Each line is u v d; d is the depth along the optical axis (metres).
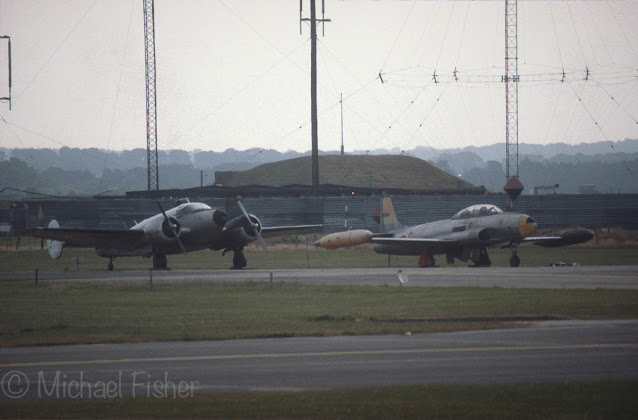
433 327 70.31
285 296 102.81
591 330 67.31
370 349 58.69
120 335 67.00
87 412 39.97
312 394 43.41
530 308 83.69
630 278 124.25
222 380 47.88
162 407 40.81
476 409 39.47
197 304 93.69
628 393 42.78
